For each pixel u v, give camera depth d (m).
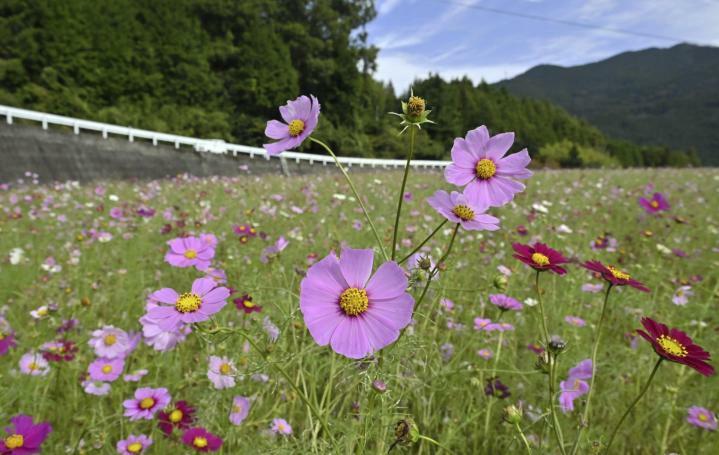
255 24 36.97
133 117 26.33
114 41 27.33
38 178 13.31
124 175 16.50
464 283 3.41
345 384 1.64
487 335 2.51
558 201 7.70
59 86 25.17
